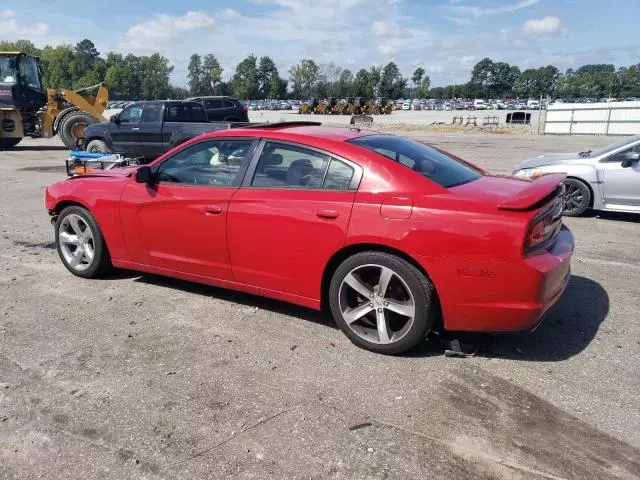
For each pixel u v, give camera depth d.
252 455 2.70
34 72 19.70
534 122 43.25
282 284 4.09
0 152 19.14
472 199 3.48
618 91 132.75
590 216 8.62
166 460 2.66
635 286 5.16
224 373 3.49
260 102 106.88
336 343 3.93
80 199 5.06
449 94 167.38
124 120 14.91
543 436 2.85
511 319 3.38
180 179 4.55
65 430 2.90
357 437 2.84
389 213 3.55
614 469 2.60
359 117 38.88
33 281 5.22
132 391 3.27
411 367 3.57
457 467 2.62
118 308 4.55
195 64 140.38
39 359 3.66
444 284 3.44
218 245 4.30
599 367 3.58
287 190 4.00
